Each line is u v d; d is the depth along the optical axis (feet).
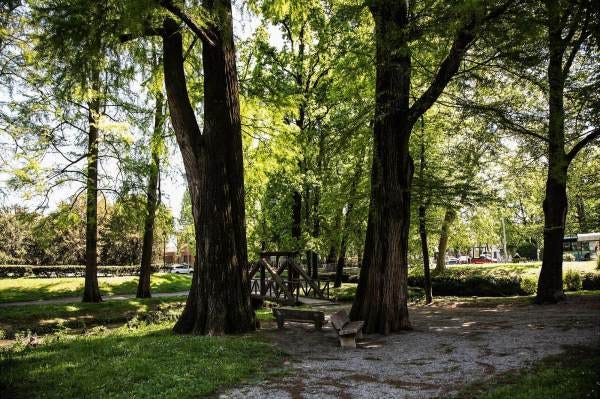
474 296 84.33
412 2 34.88
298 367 26.94
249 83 56.70
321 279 99.14
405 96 42.16
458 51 37.60
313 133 66.23
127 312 62.44
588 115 41.68
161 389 21.47
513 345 31.24
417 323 45.98
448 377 23.56
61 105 57.93
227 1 41.57
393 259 41.06
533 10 33.50
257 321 42.32
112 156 66.28
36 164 55.47
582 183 64.34
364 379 23.75
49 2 34.91
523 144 55.93
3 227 138.41
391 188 41.52
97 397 20.30
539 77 45.14
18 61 53.83
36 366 26.45
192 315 39.91
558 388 18.56
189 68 55.72
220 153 40.50
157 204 73.72
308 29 85.10
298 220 91.20
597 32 29.04
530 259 196.24
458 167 63.57
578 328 36.45
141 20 30.32
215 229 39.60
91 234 71.31
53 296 83.61
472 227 99.19
